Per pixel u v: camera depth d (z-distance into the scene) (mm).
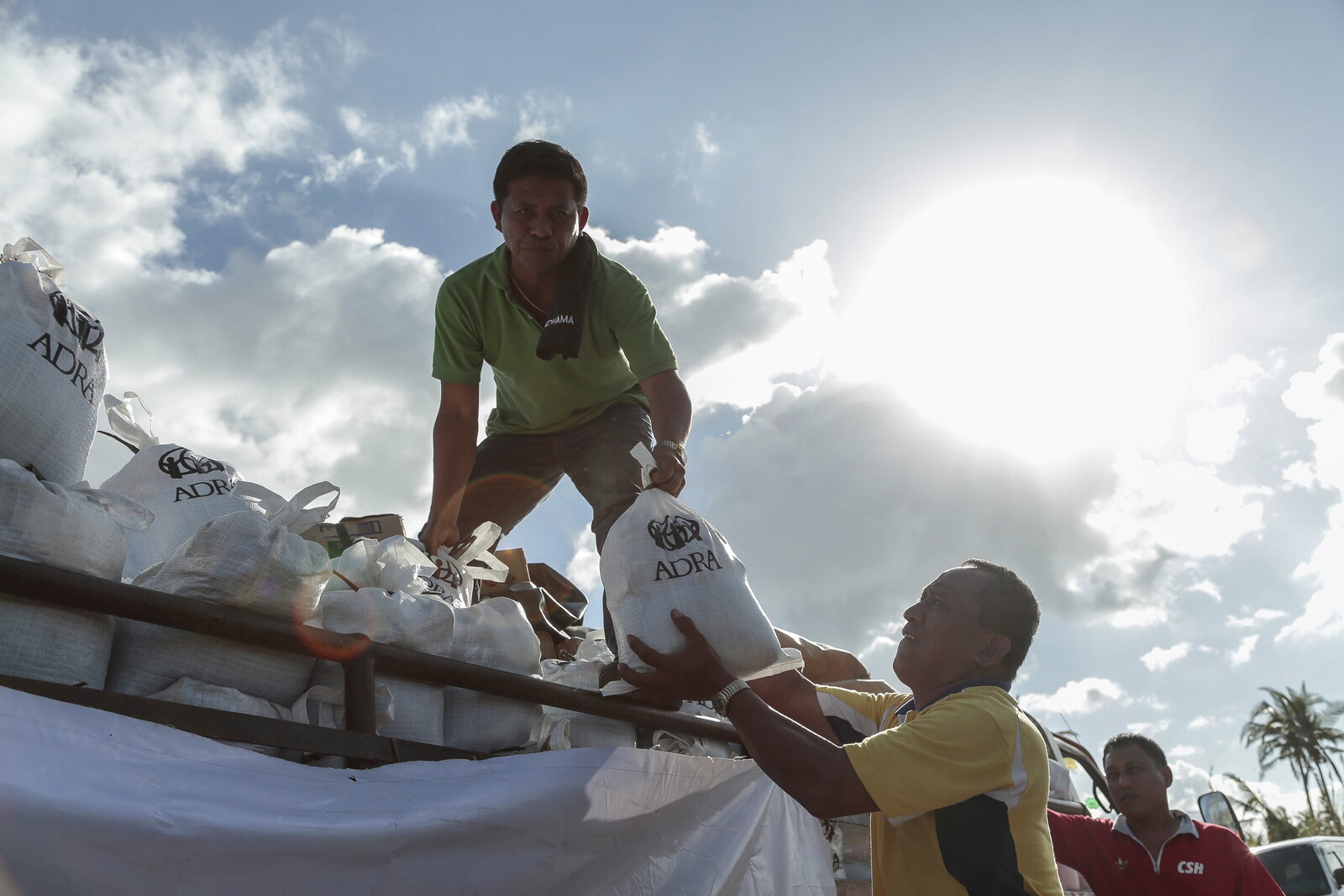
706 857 2412
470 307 3408
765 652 2443
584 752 2123
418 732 2066
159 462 2330
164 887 1370
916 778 1948
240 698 1762
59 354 1824
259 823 1490
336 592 2102
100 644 1637
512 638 2338
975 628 2293
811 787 2021
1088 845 3732
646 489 2648
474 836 1797
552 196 3037
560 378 3422
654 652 2287
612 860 2109
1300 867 9516
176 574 1758
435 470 3410
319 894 1545
